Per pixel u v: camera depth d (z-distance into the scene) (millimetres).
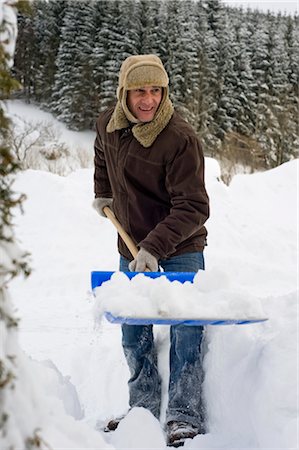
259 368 2791
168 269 3100
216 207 9742
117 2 40250
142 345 3203
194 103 35656
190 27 38875
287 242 9258
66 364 4422
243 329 3068
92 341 5160
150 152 3000
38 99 41031
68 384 2822
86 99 39156
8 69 1206
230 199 10125
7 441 1178
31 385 1290
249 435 2693
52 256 8273
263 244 9078
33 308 6375
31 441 1211
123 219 3271
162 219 3145
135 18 40031
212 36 40500
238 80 39219
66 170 21828
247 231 9320
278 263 8781
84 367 4066
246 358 2924
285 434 2387
